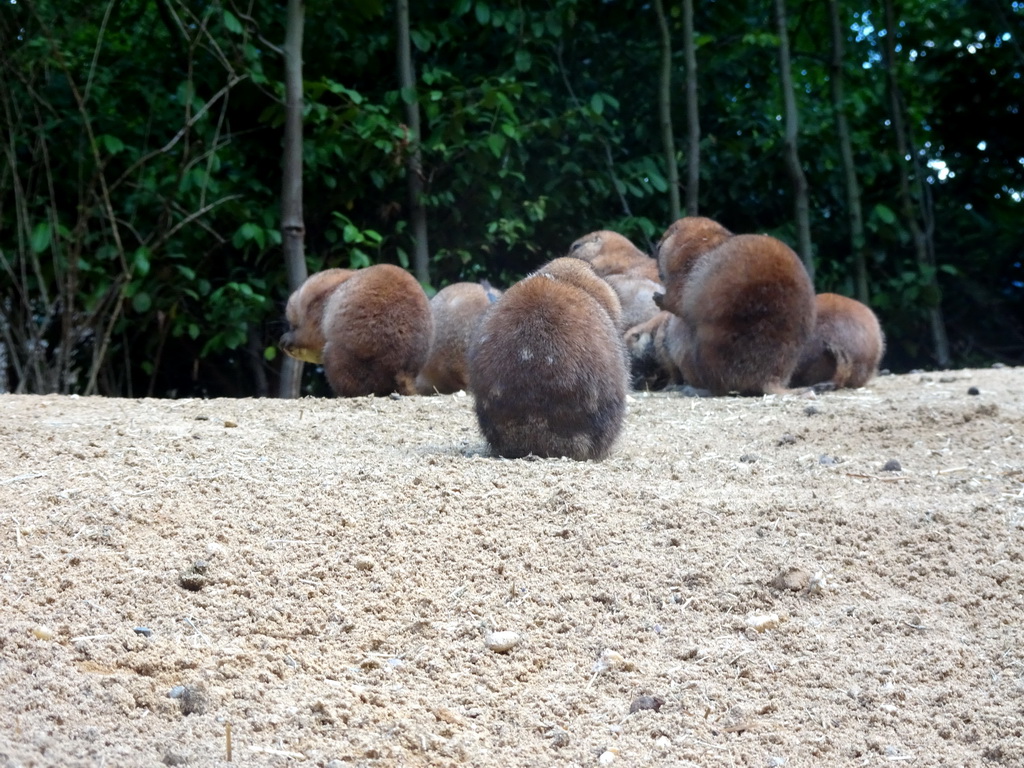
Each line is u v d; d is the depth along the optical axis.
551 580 4.25
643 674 3.67
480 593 4.14
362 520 4.66
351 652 3.74
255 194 13.07
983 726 3.39
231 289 12.25
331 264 13.23
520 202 14.33
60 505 4.71
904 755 3.25
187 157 11.91
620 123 15.49
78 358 13.40
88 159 12.27
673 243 9.83
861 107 17.09
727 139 15.52
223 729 3.17
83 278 12.08
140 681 3.36
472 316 10.34
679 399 8.94
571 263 7.94
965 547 4.62
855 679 3.66
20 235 11.31
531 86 13.79
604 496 5.04
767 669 3.70
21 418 6.88
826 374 9.90
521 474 5.38
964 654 3.82
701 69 15.49
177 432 6.43
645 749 3.23
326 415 7.43
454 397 8.59
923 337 16.52
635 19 15.48
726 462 6.09
